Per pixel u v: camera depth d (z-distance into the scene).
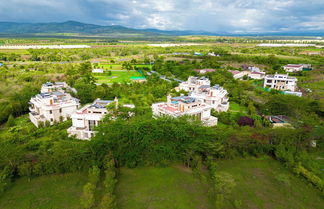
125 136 53.94
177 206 42.03
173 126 55.31
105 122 64.81
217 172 52.12
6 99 97.06
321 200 44.38
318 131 63.62
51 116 77.19
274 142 61.88
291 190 47.22
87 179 49.69
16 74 146.88
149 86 130.88
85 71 170.25
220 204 39.84
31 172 50.03
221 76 144.88
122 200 43.34
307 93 118.25
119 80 160.25
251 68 189.25
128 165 54.22
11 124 78.25
